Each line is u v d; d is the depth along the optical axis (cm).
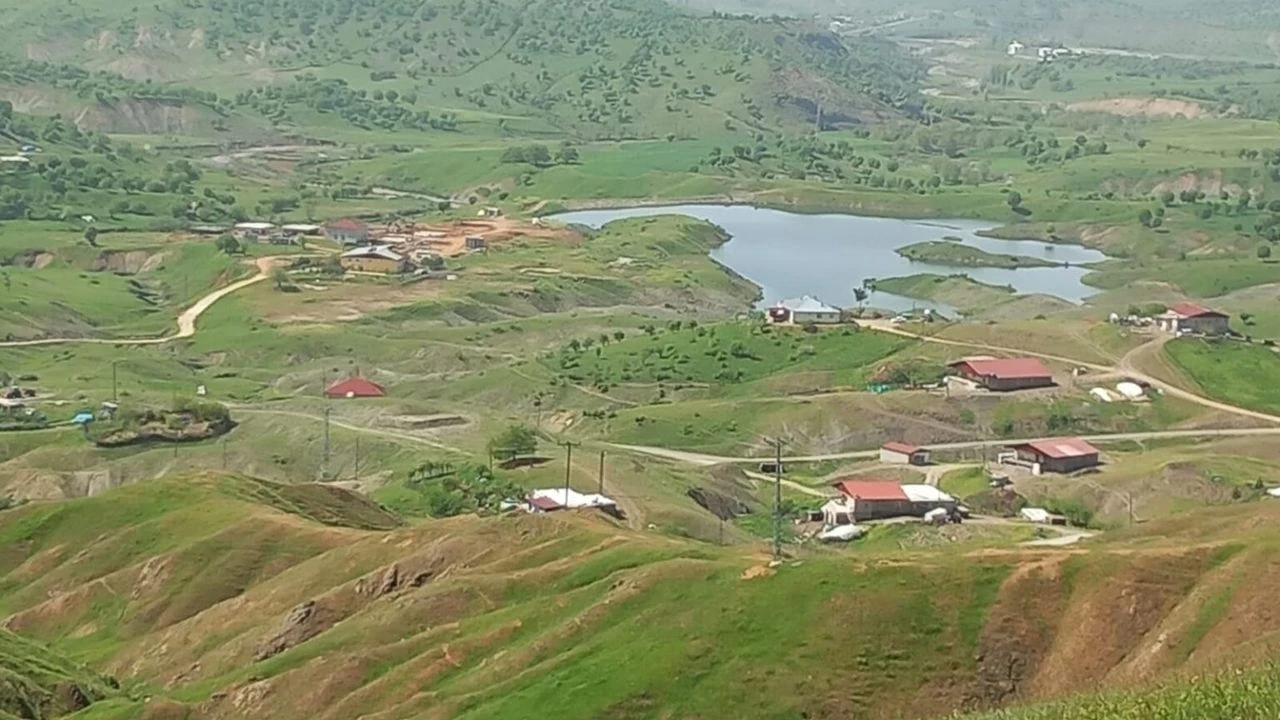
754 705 10406
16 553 17162
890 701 10444
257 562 15762
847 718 10325
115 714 12225
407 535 14925
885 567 11369
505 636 11969
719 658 10806
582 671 10900
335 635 12862
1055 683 10494
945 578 11212
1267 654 8481
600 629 11556
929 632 10838
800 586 11306
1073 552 11456
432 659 11869
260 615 14500
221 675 13438
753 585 11456
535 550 13575
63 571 16525
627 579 12031
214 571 15688
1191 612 10619
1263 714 6284
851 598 11106
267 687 12169
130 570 16025
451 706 10944
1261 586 10688
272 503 17725
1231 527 13812
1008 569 11281
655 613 11438
